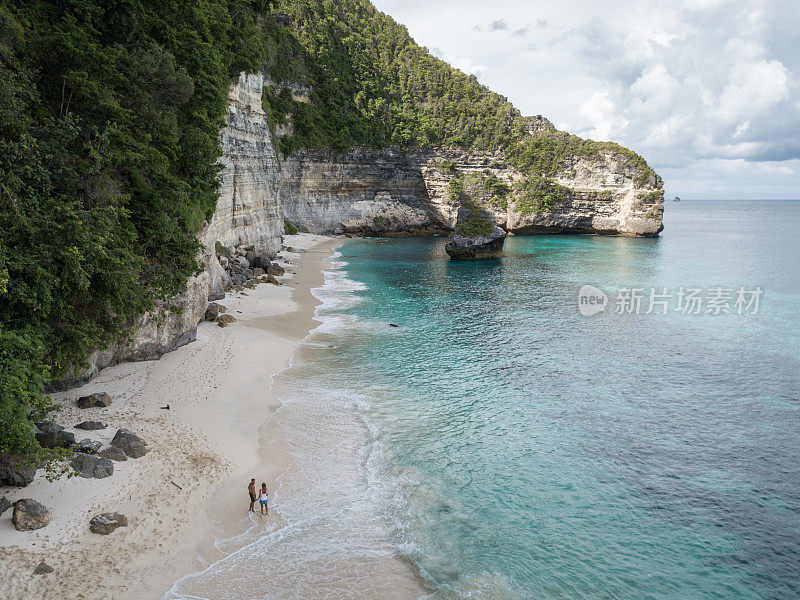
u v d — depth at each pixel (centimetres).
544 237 13012
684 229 18912
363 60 13588
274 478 2164
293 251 8988
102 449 2147
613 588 1667
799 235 15800
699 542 1917
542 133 14038
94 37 3206
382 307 5425
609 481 2297
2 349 1869
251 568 1653
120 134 2852
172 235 3180
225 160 5962
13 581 1476
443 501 2084
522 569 1730
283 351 3769
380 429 2670
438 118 13200
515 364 3762
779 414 3000
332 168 11762
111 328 2728
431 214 13262
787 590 1697
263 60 7162
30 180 2306
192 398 2819
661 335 4588
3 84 2186
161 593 1522
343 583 1619
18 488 1845
